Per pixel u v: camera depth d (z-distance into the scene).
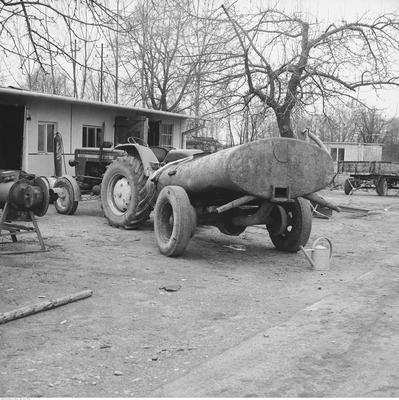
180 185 8.08
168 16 13.77
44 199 7.57
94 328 4.65
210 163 7.27
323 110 13.95
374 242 10.16
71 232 9.53
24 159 15.01
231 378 3.65
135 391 3.45
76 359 3.96
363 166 24.95
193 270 7.03
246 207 8.04
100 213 12.51
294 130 14.80
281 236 8.59
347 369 3.83
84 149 13.32
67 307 5.23
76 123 16.80
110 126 17.88
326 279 6.81
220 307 5.41
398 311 5.32
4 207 7.73
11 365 3.83
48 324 4.73
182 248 7.62
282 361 3.96
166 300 5.59
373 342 4.40
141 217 9.88
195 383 3.57
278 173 7.06
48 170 16.05
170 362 3.94
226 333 4.61
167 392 3.44
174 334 4.56
